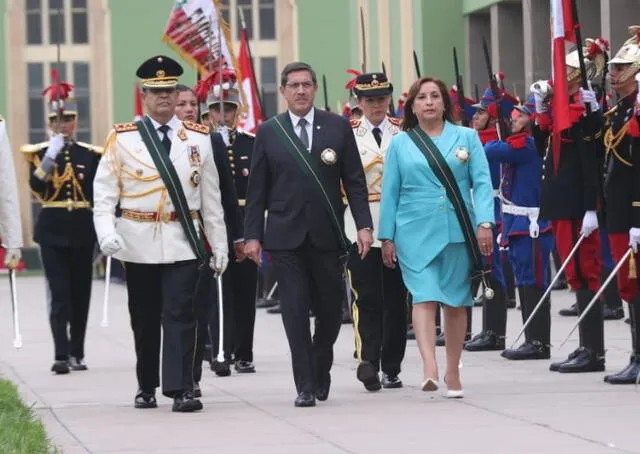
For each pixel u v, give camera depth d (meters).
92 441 18.80
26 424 19.58
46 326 40.09
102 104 92.25
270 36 90.62
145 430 19.59
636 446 17.19
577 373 24.48
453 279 21.48
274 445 18.00
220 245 21.70
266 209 21.89
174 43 32.47
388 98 24.17
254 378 26.05
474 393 22.23
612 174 22.80
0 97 91.50
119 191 21.41
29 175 28.20
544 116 24.66
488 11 53.56
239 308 26.97
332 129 21.70
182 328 21.23
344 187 21.95
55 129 28.23
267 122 21.80
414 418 19.84
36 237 28.03
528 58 48.47
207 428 19.56
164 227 21.25
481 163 21.55
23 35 91.56
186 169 21.36
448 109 21.83
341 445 17.84
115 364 29.22
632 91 22.58
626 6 42.84
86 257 28.20
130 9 92.31
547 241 27.16
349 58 90.31
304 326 21.44
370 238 21.70
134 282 21.62
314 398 21.45
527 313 27.09
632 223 22.61
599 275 24.50
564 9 24.00
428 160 21.44
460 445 17.58
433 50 55.19
